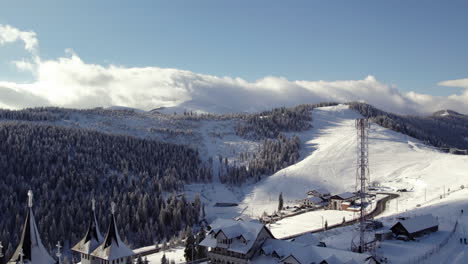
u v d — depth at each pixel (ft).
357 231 499.51
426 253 398.83
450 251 406.41
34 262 269.64
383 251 412.36
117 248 310.45
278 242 380.78
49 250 570.87
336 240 459.73
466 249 409.28
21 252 262.67
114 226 316.40
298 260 334.03
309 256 337.31
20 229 610.65
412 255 396.78
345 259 322.75
